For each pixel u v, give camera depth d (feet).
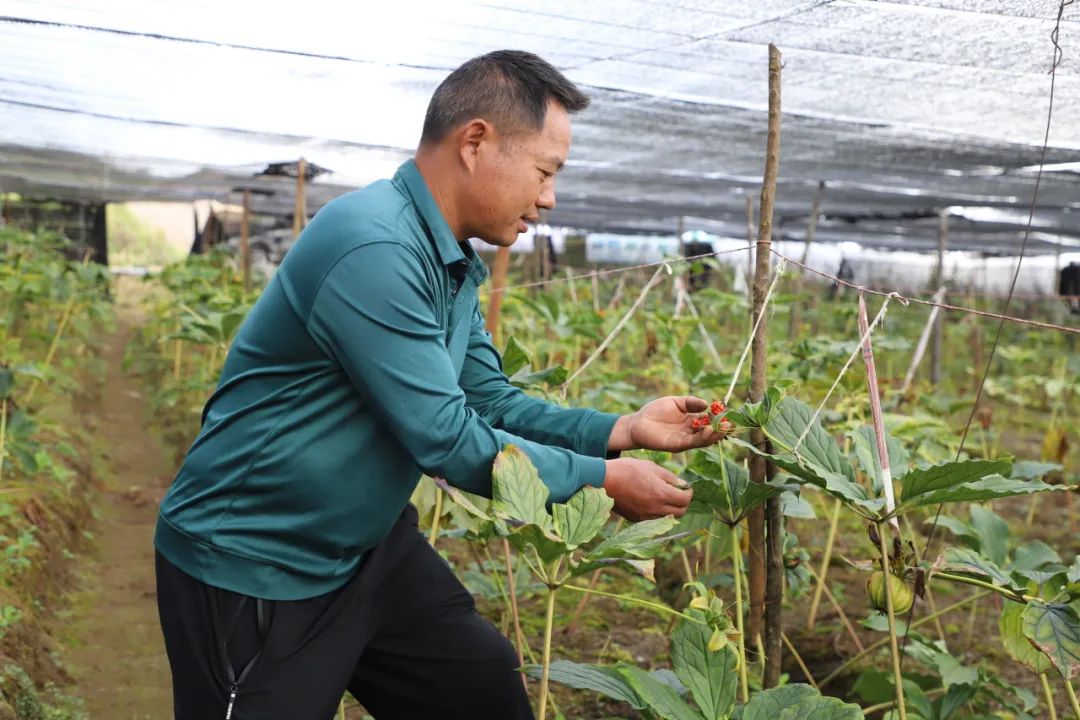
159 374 32.58
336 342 6.10
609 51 13.09
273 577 6.44
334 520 6.50
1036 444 27.12
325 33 12.80
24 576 13.88
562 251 66.95
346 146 23.53
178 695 6.57
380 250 6.07
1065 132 16.56
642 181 29.37
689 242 55.67
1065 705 11.94
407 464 6.69
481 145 6.41
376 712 7.64
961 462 6.51
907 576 7.27
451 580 7.54
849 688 12.62
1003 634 7.70
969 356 41.52
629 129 19.49
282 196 40.27
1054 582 7.89
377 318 6.02
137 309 54.44
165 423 27.48
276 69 15.17
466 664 7.34
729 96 15.74
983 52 11.71
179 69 15.38
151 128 21.70
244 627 6.39
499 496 6.06
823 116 16.78
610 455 7.36
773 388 7.00
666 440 7.14
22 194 45.55
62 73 15.94
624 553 6.50
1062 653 6.73
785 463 7.16
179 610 6.48
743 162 23.88
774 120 8.70
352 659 6.77
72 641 13.58
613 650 13.34
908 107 15.44
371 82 15.97
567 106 6.59
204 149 25.07
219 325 16.31
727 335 25.44
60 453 19.80
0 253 28.58
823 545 17.62
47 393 23.30
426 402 6.08
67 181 37.35
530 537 6.31
